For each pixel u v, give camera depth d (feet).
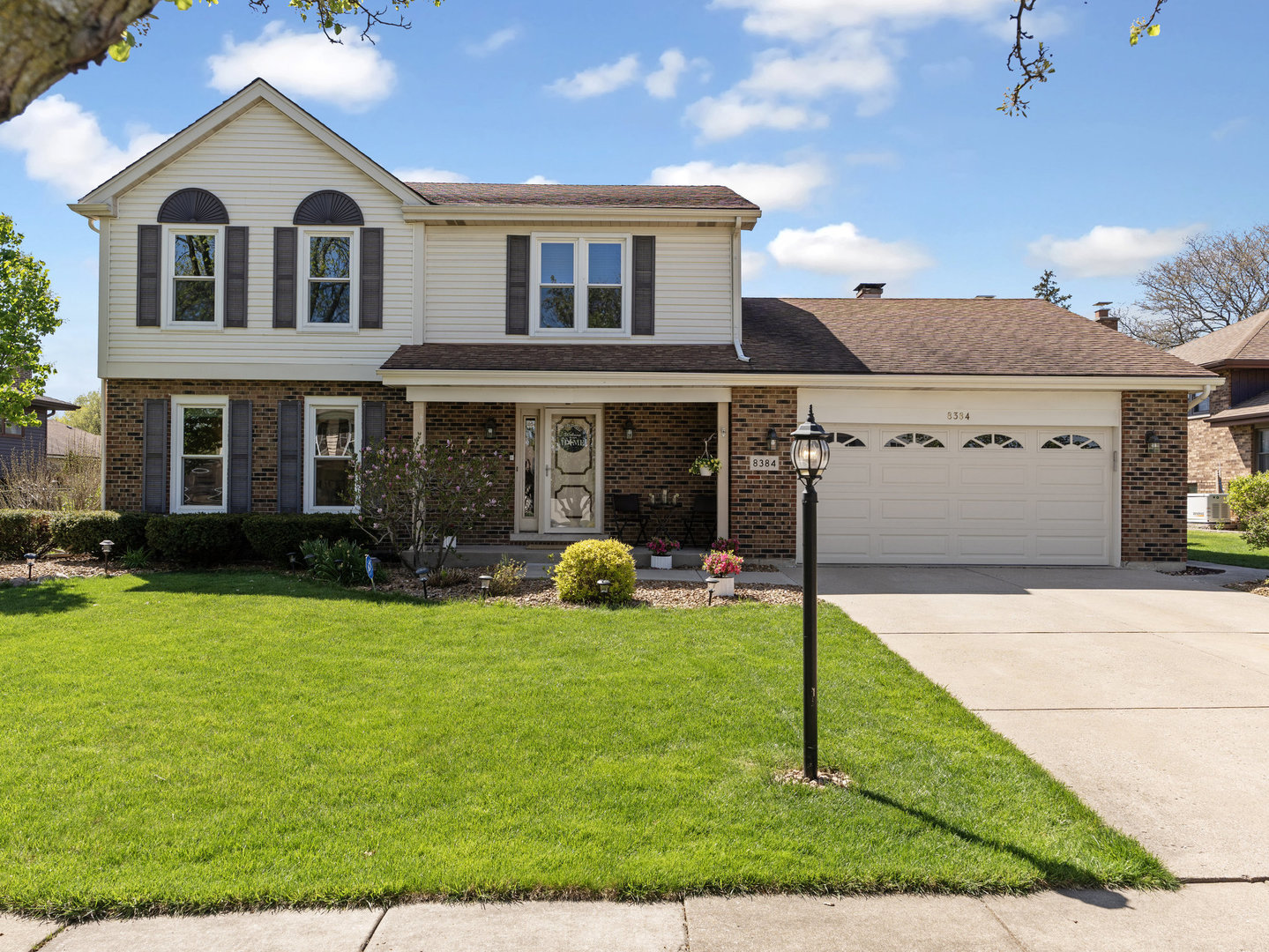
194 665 22.45
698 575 40.24
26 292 51.03
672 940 10.63
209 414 45.91
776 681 21.80
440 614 29.89
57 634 25.81
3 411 51.34
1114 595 35.94
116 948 10.34
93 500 61.82
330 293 46.24
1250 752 17.48
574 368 42.65
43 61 6.62
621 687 21.02
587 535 48.73
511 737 17.39
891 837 13.26
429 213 45.70
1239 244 123.65
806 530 15.98
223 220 45.37
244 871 12.00
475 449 47.96
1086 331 51.80
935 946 10.55
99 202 44.75
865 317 54.29
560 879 11.73
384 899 11.43
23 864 12.12
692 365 43.78
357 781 15.12
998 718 19.65
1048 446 45.39
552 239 46.85
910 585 38.14
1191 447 86.58
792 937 10.72
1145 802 15.01
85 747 16.57
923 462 45.16
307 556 37.68
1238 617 31.37
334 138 45.32
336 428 46.19
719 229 47.24
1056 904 11.62
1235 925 11.15
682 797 14.58
